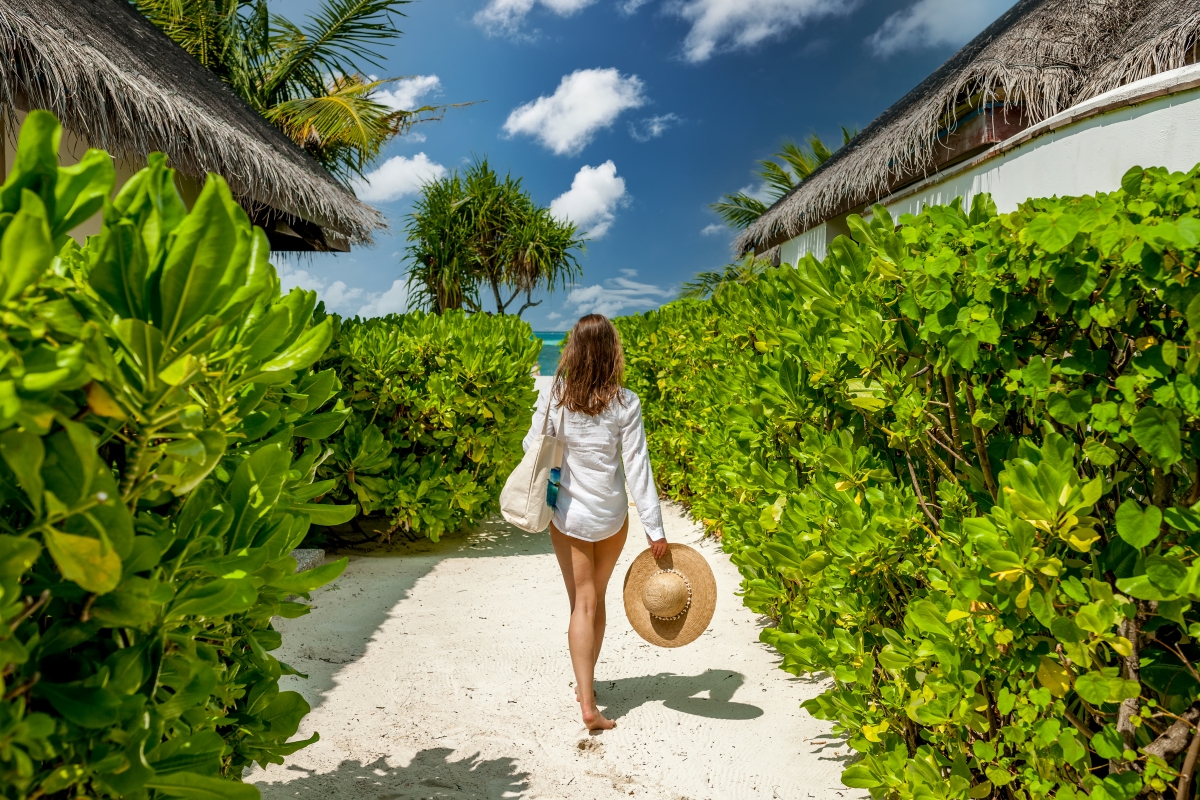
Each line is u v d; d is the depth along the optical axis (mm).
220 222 1119
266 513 1584
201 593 1287
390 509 5789
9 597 983
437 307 21453
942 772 2330
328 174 10367
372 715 3295
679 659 3949
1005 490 1731
